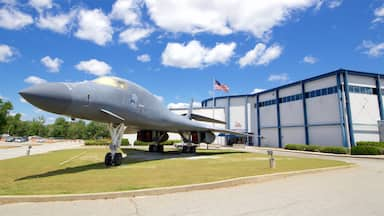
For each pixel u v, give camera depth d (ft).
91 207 15.23
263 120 128.67
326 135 92.48
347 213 14.16
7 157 51.47
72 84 28.30
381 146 75.36
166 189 19.34
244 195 18.71
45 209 14.78
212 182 21.89
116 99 33.83
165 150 81.41
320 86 96.58
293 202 16.60
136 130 61.36
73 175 26.23
